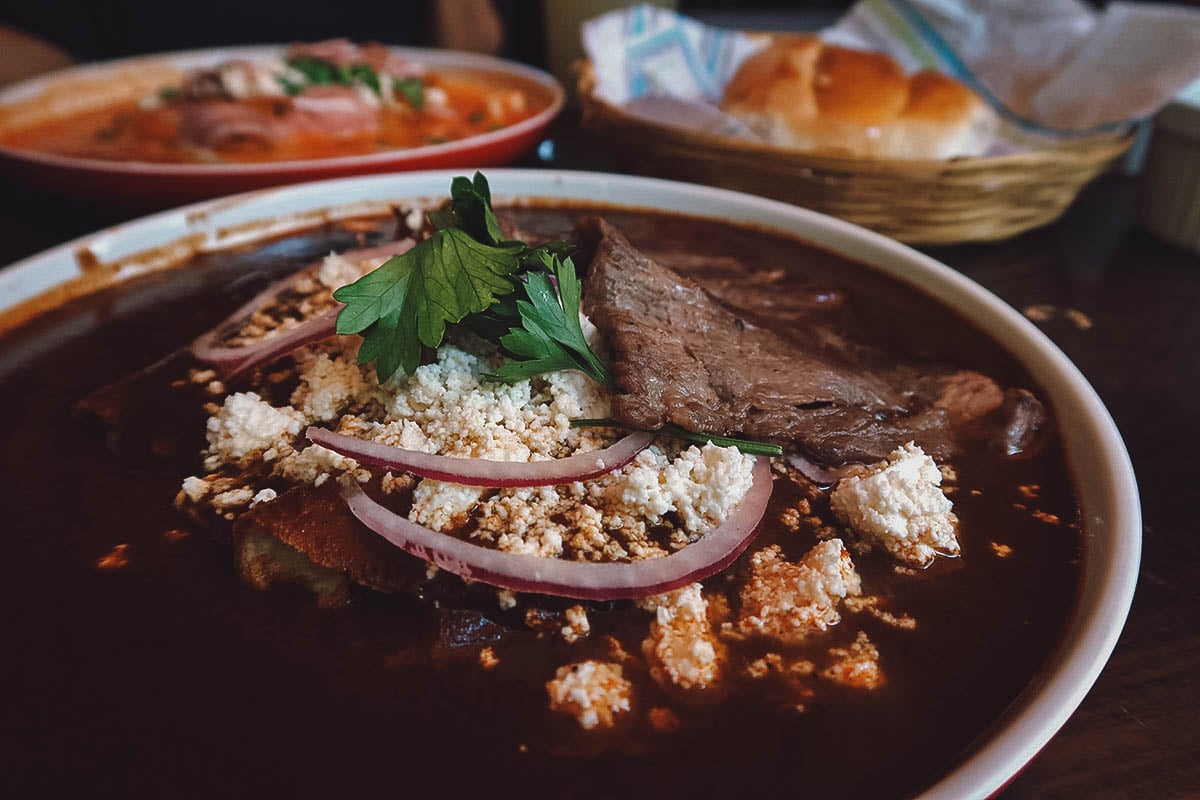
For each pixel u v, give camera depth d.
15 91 0.43
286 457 0.19
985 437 0.20
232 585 0.17
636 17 0.37
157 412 0.21
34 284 0.24
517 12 0.63
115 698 0.15
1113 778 0.15
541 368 0.19
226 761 0.15
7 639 0.16
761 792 0.14
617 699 0.15
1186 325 0.28
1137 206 0.35
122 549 0.18
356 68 0.45
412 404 0.19
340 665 0.16
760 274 0.26
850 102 0.32
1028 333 0.23
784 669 0.16
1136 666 0.17
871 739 0.15
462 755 0.15
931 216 0.30
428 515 0.17
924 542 0.18
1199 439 0.23
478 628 0.16
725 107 0.34
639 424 0.18
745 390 0.20
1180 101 0.31
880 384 0.22
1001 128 0.34
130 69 0.47
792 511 0.18
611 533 0.17
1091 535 0.18
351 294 0.18
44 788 0.14
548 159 0.39
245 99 0.41
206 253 0.27
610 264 0.21
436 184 0.29
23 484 0.19
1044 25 0.35
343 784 0.14
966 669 0.16
